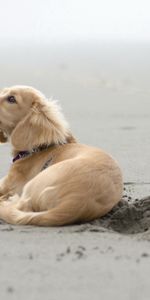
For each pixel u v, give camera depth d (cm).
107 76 3406
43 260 600
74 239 681
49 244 661
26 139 837
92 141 1486
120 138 1523
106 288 516
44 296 500
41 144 831
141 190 977
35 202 771
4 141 900
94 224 753
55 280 538
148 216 786
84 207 736
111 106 2186
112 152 1340
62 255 617
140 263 588
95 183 747
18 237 692
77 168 755
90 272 559
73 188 741
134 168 1159
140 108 2123
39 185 770
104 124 1764
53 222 734
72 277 546
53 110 845
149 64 4269
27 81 3153
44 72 3703
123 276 547
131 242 675
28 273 559
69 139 855
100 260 599
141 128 1681
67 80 3216
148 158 1262
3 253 628
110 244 664
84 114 1983
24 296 500
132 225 778
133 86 2902
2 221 780
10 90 851
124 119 1864
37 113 834
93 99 2408
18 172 846
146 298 494
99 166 765
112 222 773
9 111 841
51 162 823
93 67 4044
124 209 789
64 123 851
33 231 717
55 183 752
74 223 748
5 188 851
